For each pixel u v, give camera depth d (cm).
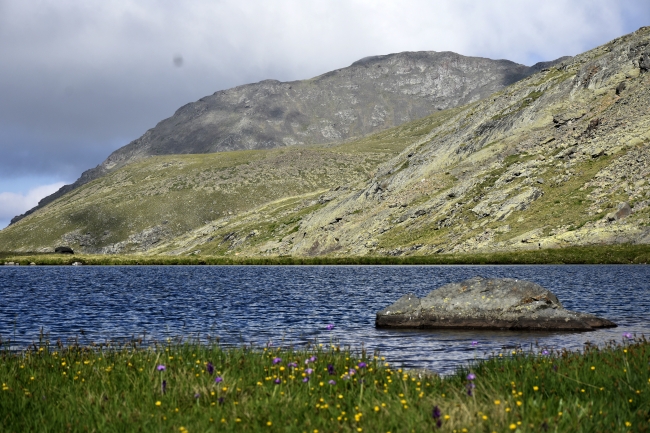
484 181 14012
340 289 5684
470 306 2880
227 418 962
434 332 2725
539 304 2794
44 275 9556
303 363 1409
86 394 1120
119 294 5338
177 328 3016
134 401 1073
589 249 9238
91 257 17712
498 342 2380
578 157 12988
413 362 1966
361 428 891
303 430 910
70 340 2592
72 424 950
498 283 2972
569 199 11581
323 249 15075
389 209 15262
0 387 1191
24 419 977
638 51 15362
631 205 10394
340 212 17488
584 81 15862
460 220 12756
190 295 5150
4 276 9219
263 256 16738
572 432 854
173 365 1345
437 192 14900
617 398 981
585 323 2689
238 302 4431
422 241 12556
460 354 2114
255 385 1186
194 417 968
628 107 13825
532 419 907
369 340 2489
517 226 11388
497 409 948
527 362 1406
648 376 1153
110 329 2991
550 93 16350
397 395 1091
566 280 5819
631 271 7075
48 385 1224
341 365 1402
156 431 898
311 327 2988
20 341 2573
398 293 5172
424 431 867
